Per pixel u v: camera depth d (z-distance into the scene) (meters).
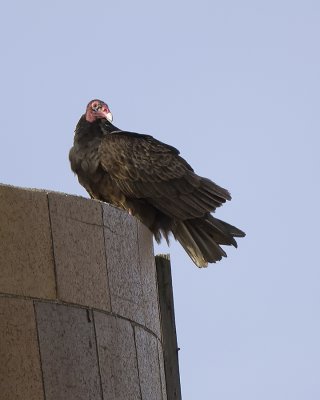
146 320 10.51
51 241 9.27
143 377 10.04
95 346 9.34
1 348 8.52
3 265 8.80
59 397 8.77
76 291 9.35
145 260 10.97
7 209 9.01
